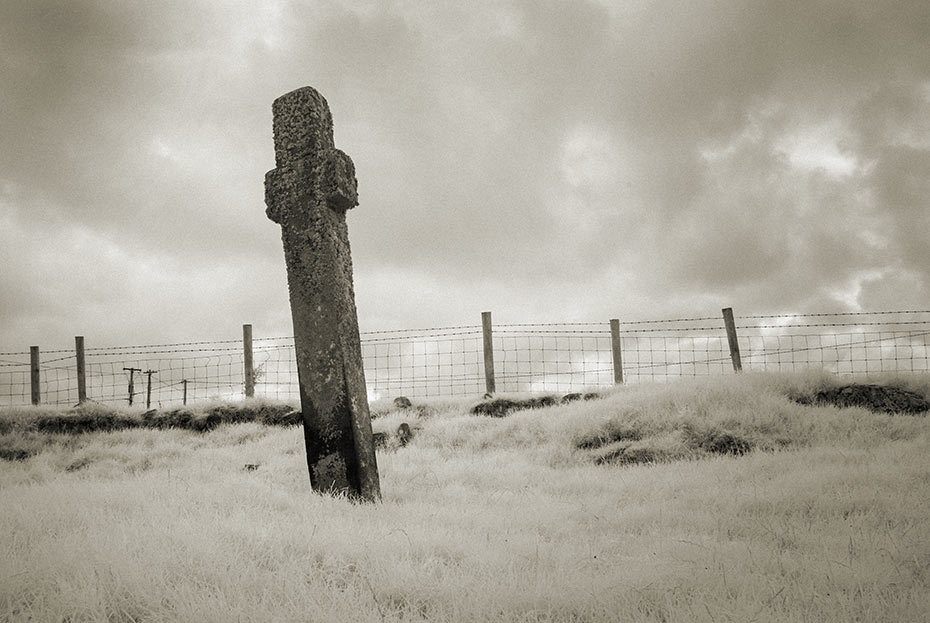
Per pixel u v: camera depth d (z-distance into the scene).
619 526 5.88
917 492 6.42
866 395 12.72
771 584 3.93
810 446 10.30
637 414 12.11
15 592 3.49
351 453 7.78
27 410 15.84
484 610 3.51
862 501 6.11
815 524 5.45
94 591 3.40
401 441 12.88
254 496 6.83
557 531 5.59
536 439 12.20
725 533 5.42
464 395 17.02
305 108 8.36
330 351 7.99
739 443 10.40
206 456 12.16
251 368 17.78
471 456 11.51
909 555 4.45
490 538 5.16
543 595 3.72
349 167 8.44
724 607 3.52
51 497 6.23
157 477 8.59
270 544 4.52
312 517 5.80
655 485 7.83
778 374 13.97
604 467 9.98
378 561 4.27
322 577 4.00
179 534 4.55
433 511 6.42
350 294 8.32
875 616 3.45
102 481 8.24
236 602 3.46
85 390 17.81
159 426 15.65
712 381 13.64
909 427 11.02
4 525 4.92
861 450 9.52
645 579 4.00
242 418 15.85
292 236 8.32
